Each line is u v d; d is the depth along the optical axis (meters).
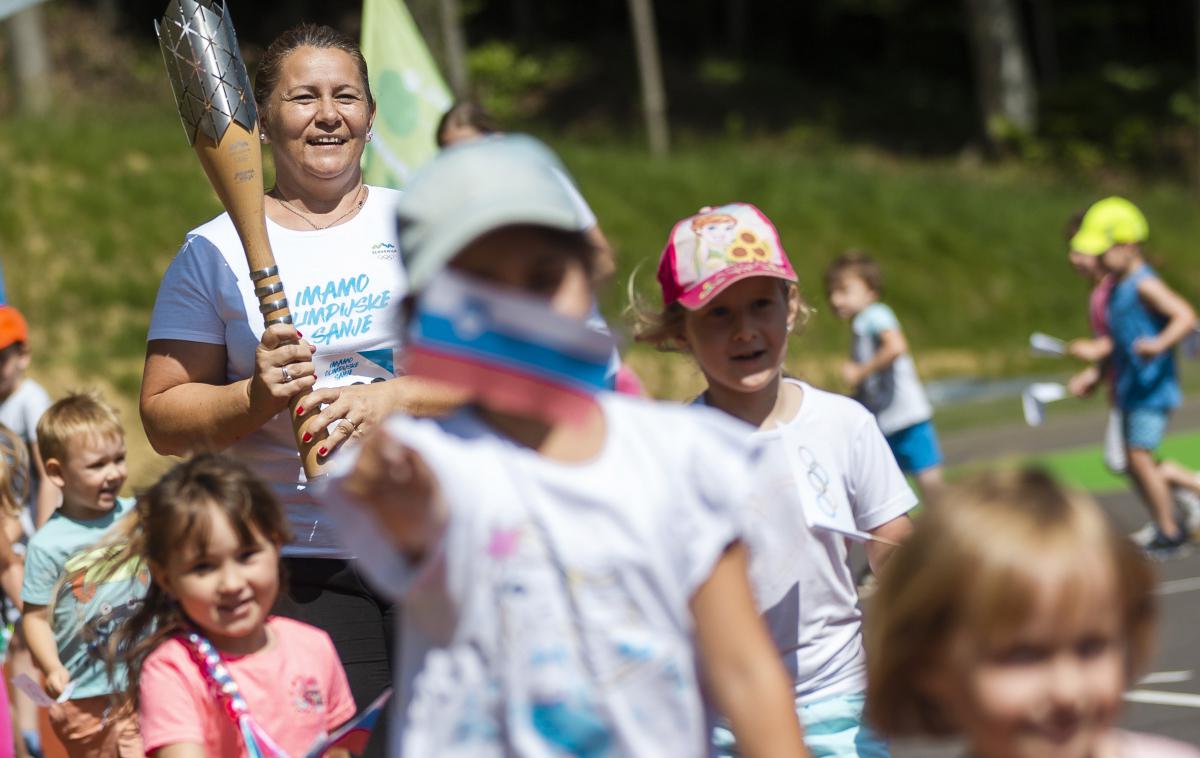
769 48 94.75
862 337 18.97
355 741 6.63
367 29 14.12
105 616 9.12
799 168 51.06
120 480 10.75
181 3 7.48
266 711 6.82
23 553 12.51
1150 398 18.59
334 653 7.20
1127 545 4.09
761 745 4.49
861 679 7.54
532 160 4.38
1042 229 49.25
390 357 8.07
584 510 4.31
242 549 6.71
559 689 4.28
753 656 4.50
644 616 4.33
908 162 69.25
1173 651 14.09
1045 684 4.04
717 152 60.06
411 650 4.50
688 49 94.69
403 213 4.39
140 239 36.59
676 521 4.39
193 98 7.48
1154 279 18.52
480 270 4.29
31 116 44.50
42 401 13.62
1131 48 93.44
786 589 7.42
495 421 4.44
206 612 6.70
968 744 4.21
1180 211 56.50
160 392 8.01
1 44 53.97
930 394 38.34
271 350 7.45
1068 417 33.06
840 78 91.81
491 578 4.29
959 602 4.06
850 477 7.68
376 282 8.06
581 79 82.31
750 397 7.74
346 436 7.36
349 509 4.44
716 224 7.84
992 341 43.47
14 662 11.96
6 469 11.42
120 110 52.97
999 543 4.02
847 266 19.16
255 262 7.53
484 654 4.32
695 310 7.73
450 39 26.94
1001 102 72.56
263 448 7.79
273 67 8.14
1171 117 75.94
